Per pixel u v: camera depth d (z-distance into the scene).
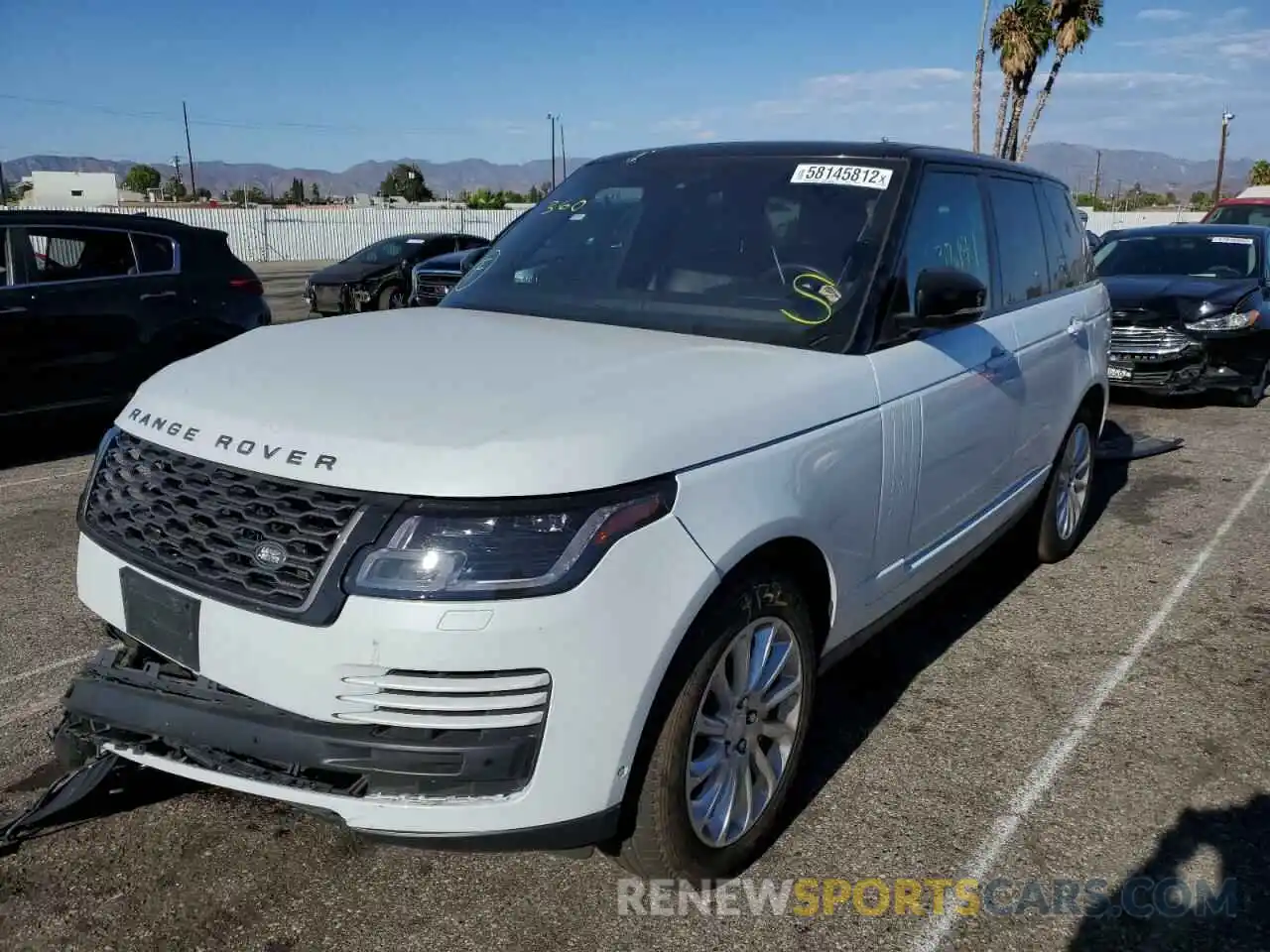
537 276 3.80
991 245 4.18
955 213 3.88
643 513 2.29
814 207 3.57
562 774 2.24
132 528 2.61
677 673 2.43
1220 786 3.34
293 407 2.49
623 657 2.26
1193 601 4.94
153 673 2.56
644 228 3.76
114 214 7.89
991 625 4.63
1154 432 8.74
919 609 4.81
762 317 3.27
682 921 2.67
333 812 2.27
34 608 4.62
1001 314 4.18
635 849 2.54
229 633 2.30
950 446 3.56
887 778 3.35
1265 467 7.51
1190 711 3.85
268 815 3.08
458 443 2.24
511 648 2.16
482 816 2.22
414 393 2.53
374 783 2.24
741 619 2.59
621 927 2.64
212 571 2.38
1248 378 9.45
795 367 2.92
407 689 2.17
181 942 2.55
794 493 2.69
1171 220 39.84
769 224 3.57
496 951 2.55
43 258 7.40
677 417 2.47
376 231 40.78
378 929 2.61
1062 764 3.46
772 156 3.85
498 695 2.18
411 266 18.20
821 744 3.57
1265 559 5.53
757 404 2.67
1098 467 7.51
